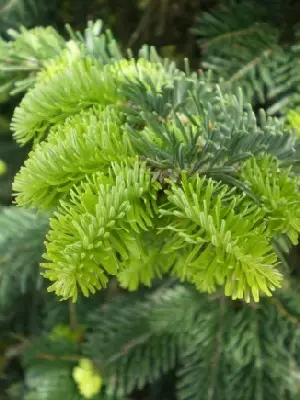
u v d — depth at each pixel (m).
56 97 0.38
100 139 0.34
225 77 0.52
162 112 0.38
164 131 0.36
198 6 0.64
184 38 0.66
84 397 0.55
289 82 0.51
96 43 0.44
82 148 0.34
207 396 0.51
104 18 0.66
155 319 0.54
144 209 0.35
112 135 0.35
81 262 0.31
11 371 0.79
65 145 0.34
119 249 0.33
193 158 0.36
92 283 0.32
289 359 0.52
